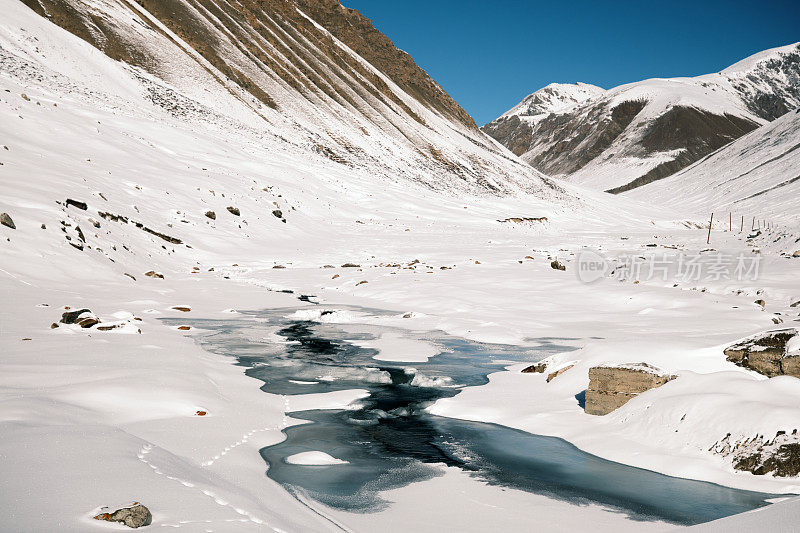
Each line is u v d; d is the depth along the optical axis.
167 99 69.88
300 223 42.97
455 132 148.25
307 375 11.11
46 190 24.55
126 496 4.31
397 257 34.16
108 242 23.75
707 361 9.06
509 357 13.12
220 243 32.72
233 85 91.38
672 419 7.27
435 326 16.92
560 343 14.66
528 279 24.88
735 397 7.04
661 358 9.23
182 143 51.03
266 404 8.94
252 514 4.47
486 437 7.92
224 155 53.47
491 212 73.69
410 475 6.43
